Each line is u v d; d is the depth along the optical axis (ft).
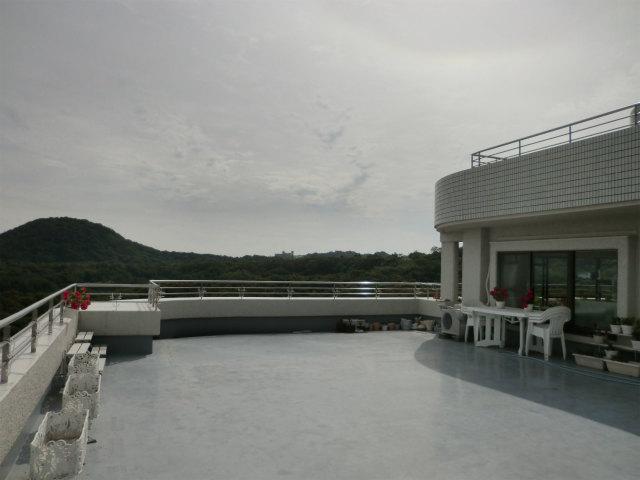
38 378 17.70
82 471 14.80
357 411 21.68
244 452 16.65
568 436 18.74
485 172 38.11
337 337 44.57
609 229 32.65
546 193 32.60
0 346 13.97
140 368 30.19
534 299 39.24
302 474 14.93
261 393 24.59
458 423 20.17
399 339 43.65
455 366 31.99
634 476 15.11
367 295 53.88
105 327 34.58
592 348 33.78
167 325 42.45
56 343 22.29
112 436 17.99
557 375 29.66
